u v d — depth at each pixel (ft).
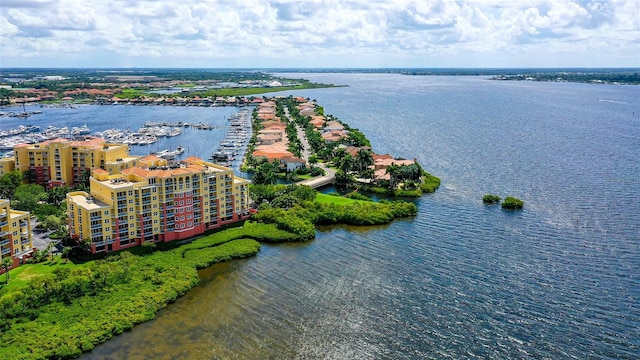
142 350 402.52
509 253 584.40
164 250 595.06
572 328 427.33
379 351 401.08
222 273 544.21
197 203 640.58
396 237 646.74
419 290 496.64
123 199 581.94
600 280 512.22
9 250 531.91
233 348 404.36
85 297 472.44
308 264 565.12
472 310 457.68
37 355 385.29
